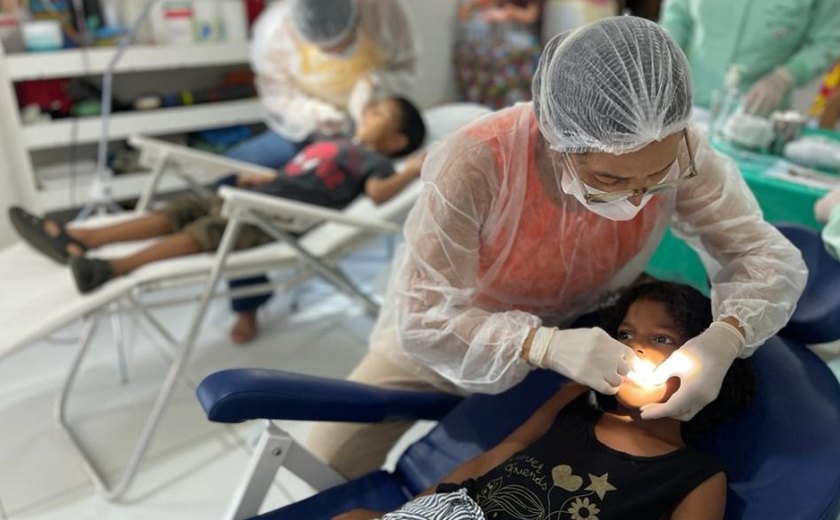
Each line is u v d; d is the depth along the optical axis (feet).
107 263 5.35
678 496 2.95
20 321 4.94
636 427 3.22
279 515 3.46
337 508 3.57
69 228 6.27
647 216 3.28
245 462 5.77
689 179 2.85
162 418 6.24
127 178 8.89
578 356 2.92
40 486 5.43
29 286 5.50
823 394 3.16
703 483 2.95
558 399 3.64
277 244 6.20
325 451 4.05
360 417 3.52
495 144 2.97
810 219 4.83
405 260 3.34
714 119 5.92
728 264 3.40
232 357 7.20
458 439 3.81
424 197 3.11
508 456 3.39
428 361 3.42
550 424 3.51
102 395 6.56
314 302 8.37
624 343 3.26
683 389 2.85
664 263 5.11
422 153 6.84
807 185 4.89
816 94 7.65
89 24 8.48
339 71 7.84
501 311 3.62
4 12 8.04
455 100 11.85
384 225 5.93
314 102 7.97
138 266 5.57
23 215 5.85
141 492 5.41
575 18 10.05
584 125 2.52
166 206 6.68
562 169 2.88
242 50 9.25
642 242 3.45
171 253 5.74
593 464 3.11
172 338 6.81
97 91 8.66
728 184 3.23
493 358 3.13
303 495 5.34
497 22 10.74
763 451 3.04
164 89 10.06
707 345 2.95
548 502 3.01
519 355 3.06
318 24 6.96
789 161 5.42
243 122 9.74
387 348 4.11
